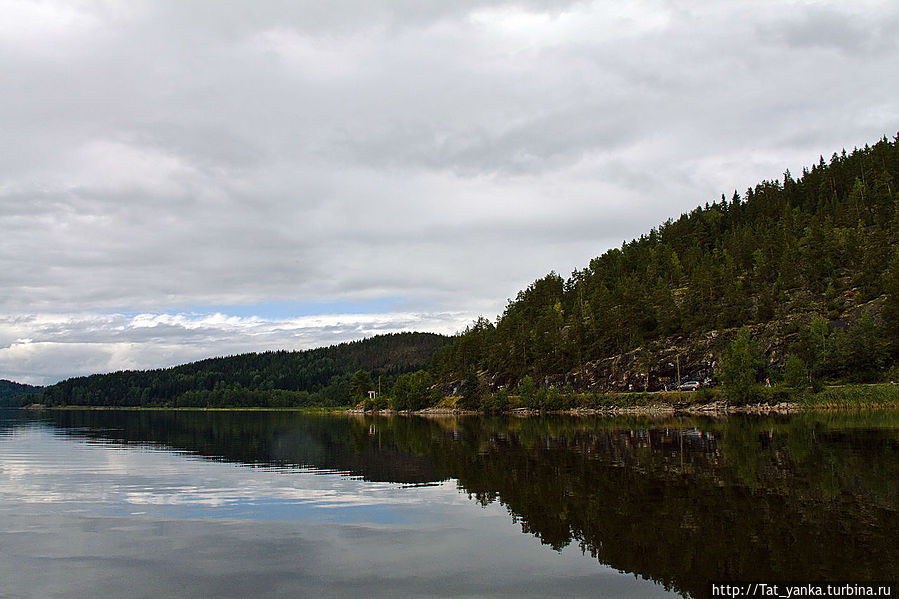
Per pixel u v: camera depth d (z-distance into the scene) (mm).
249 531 21906
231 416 172000
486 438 64875
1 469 38938
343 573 17266
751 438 54406
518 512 24766
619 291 178375
